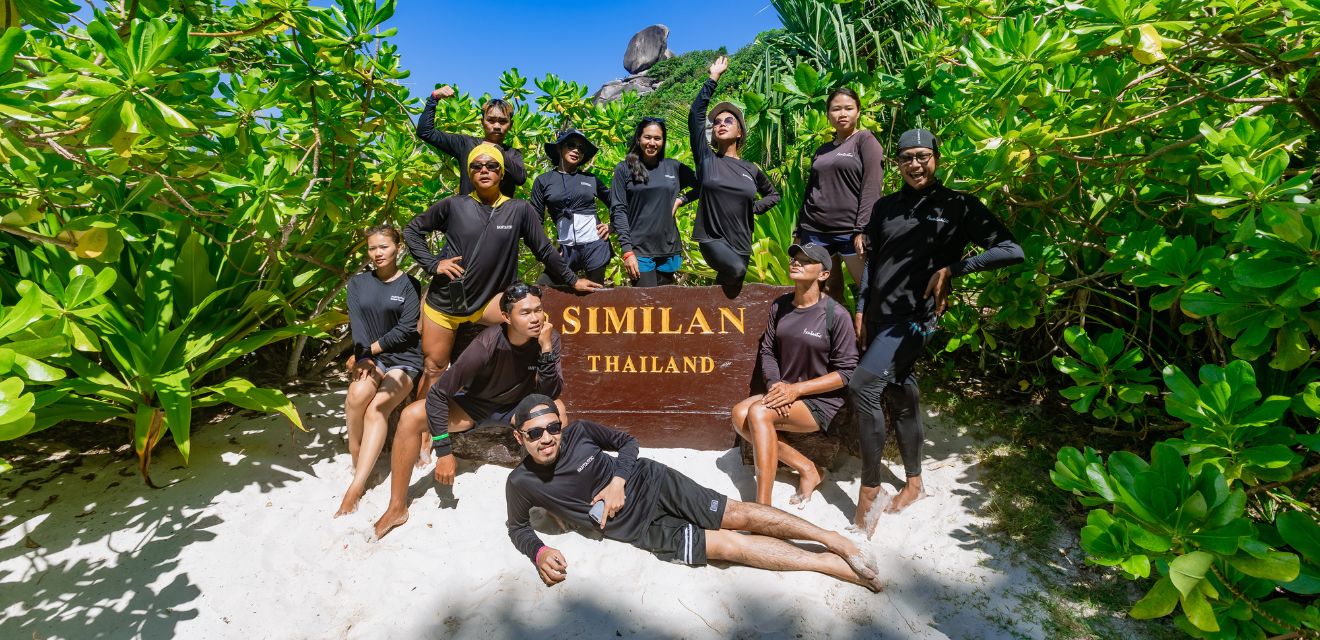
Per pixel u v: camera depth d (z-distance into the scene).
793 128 5.56
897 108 5.14
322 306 4.50
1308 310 2.20
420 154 4.51
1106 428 3.56
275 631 2.45
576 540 2.91
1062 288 3.59
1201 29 2.54
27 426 1.82
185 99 2.67
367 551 2.89
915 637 2.39
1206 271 2.23
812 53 6.10
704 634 2.41
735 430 3.60
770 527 2.79
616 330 3.74
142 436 3.20
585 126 6.28
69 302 2.26
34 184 2.59
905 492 3.14
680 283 5.85
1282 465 1.87
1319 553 1.62
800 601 2.55
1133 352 2.91
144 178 3.17
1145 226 3.24
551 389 3.27
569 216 4.05
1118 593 2.58
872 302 3.06
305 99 4.04
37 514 3.09
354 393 3.24
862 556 2.63
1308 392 1.89
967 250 4.21
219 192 2.90
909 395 2.98
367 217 4.59
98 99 2.04
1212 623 1.63
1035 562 2.77
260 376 4.82
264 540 2.93
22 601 2.54
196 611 2.51
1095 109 2.65
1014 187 3.52
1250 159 2.22
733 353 3.71
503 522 3.08
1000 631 2.41
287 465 3.58
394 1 3.71
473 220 3.36
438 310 3.41
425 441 3.63
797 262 3.09
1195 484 1.73
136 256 3.80
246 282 3.88
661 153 3.83
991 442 3.73
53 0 2.30
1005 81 2.78
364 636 2.42
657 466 2.91
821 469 3.52
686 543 2.75
